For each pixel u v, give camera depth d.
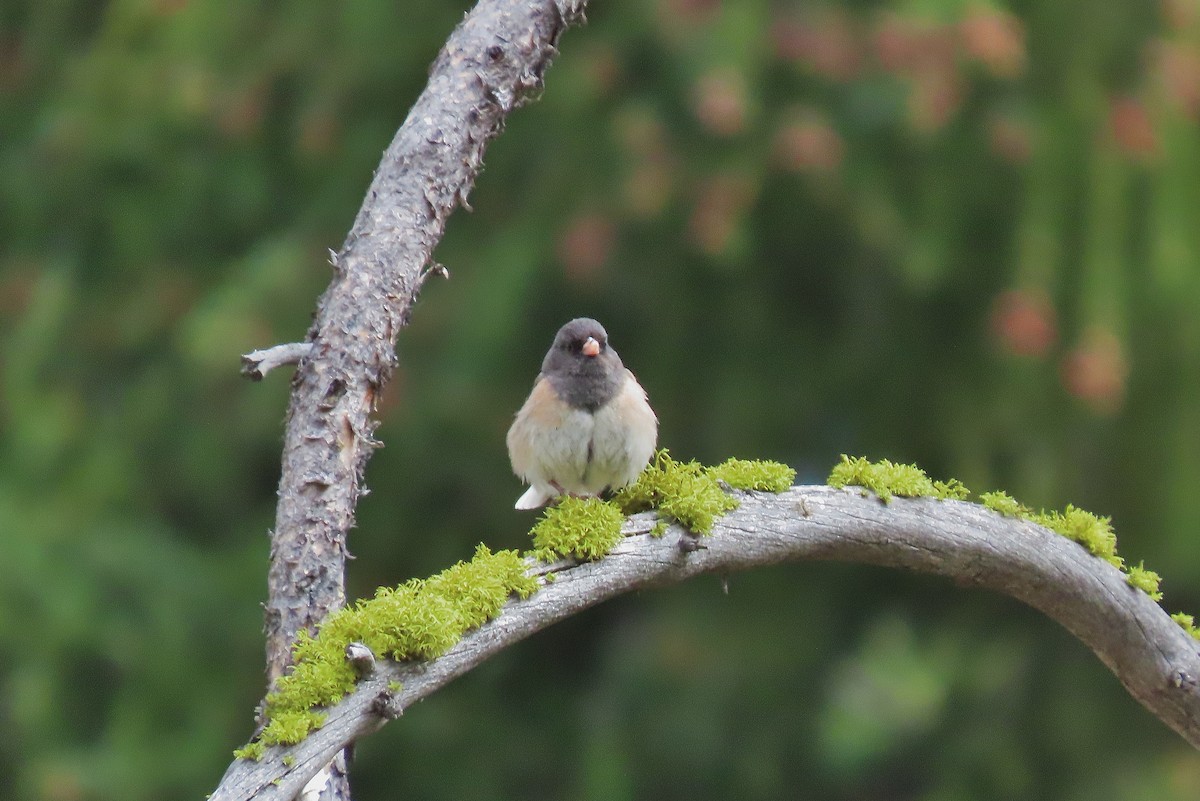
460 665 4.32
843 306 12.77
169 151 13.95
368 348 4.57
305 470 4.46
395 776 13.91
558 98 12.11
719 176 11.32
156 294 13.88
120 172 14.14
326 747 3.96
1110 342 10.82
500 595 4.46
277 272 12.45
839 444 13.17
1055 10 11.34
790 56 11.12
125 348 14.03
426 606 4.22
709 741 13.52
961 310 12.30
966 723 13.89
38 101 15.19
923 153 11.64
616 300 13.07
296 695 4.00
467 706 14.50
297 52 12.96
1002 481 12.10
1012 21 10.84
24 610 12.19
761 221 12.29
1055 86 11.38
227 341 12.15
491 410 12.93
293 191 14.20
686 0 11.26
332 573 4.41
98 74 13.52
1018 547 5.32
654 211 11.45
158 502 13.74
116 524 13.16
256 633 13.06
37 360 13.64
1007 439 11.93
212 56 13.19
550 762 14.28
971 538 5.28
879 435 12.84
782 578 13.77
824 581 13.81
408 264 4.68
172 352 13.64
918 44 10.69
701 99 10.73
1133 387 11.98
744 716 13.66
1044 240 11.03
